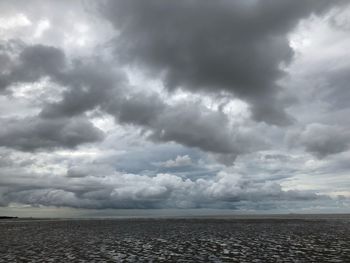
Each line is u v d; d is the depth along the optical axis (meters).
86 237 75.25
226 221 148.38
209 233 82.12
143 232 87.75
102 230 96.75
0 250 53.72
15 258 45.59
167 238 70.94
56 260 43.75
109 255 47.62
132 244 60.56
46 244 61.81
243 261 41.88
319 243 58.06
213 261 42.19
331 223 120.88
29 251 52.38
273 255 45.94
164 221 156.12
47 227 114.75
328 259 42.06
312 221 139.88
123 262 41.97
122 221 162.12
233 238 69.19
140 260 43.34
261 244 58.16
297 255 45.53
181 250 51.97
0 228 112.12
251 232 83.50
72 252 50.91
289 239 65.44
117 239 70.06
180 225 117.69
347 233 76.75
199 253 48.72
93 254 48.69
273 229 92.44
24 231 95.94
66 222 158.38
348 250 49.44
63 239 71.12
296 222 131.50
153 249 53.44
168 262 41.78
